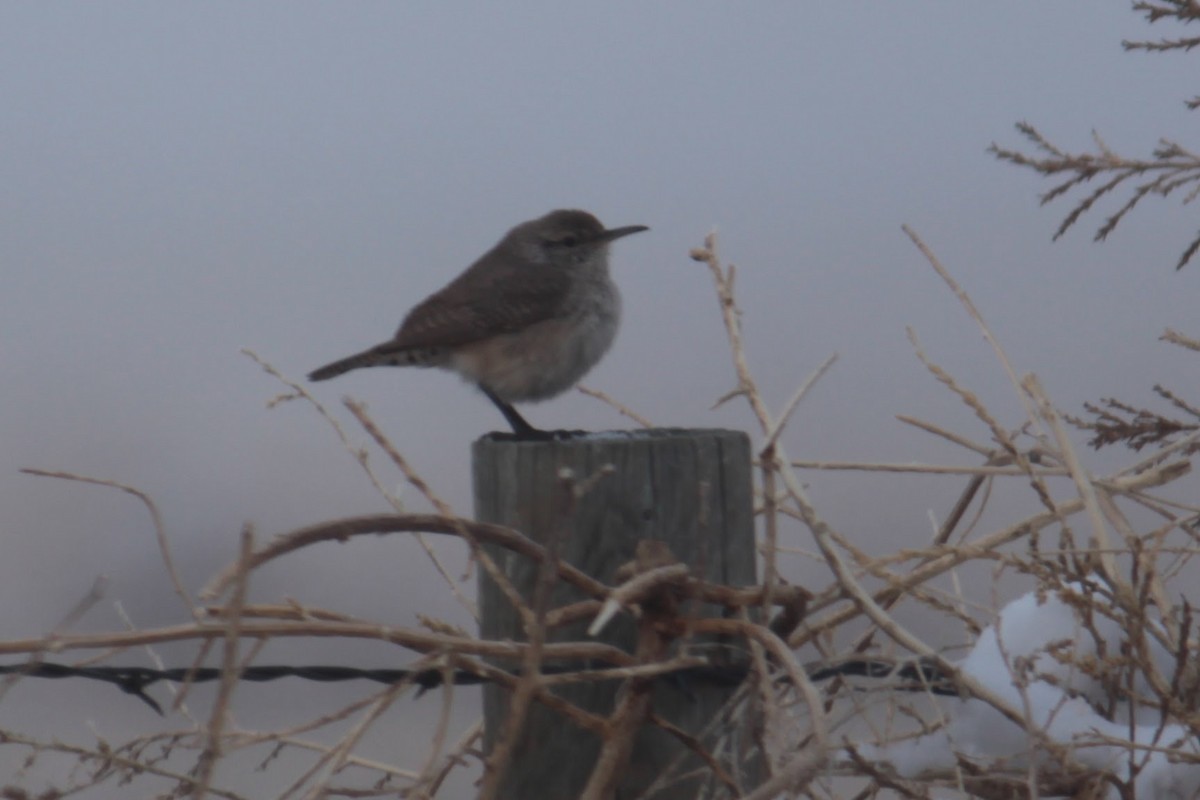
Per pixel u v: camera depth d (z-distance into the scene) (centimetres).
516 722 586
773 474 684
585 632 726
